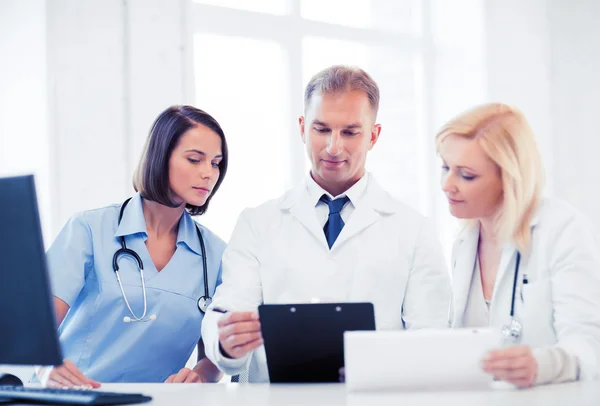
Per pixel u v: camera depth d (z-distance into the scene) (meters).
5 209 1.16
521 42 3.72
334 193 1.98
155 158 2.05
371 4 3.78
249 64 3.40
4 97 2.75
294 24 3.50
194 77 3.02
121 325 2.05
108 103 2.73
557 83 3.69
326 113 1.83
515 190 1.69
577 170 3.68
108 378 2.02
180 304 2.09
